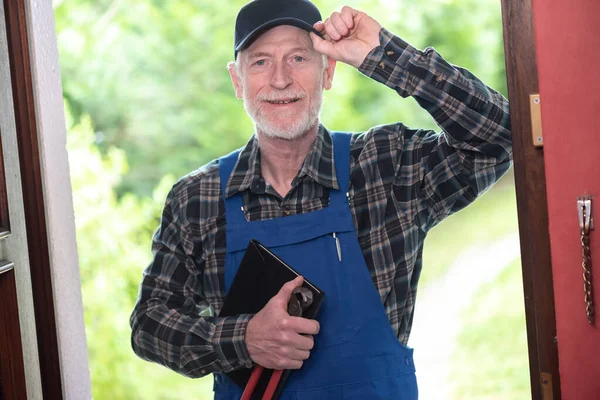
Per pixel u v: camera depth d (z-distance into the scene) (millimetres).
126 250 5672
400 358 1926
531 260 1585
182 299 2020
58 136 2020
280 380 1877
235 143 6598
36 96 1939
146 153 6543
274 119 1921
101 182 5727
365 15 1861
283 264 1896
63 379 2041
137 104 6523
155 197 6312
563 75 1479
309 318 1836
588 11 1452
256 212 1990
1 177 1691
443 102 1812
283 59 1927
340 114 6469
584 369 1517
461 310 6176
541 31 1487
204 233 2010
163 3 6523
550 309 1577
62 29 6391
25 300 1830
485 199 6969
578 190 1489
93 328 5441
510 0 1552
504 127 1826
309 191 1980
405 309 1960
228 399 1982
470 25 6559
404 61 1817
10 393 1707
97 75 6453
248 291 1923
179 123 6562
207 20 6547
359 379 1898
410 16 6555
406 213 1949
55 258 2004
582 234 1481
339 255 1927
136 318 2004
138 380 5434
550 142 1502
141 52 6500
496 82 6605
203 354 1885
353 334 1906
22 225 1840
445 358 5797
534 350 1603
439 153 1938
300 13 1940
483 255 6625
